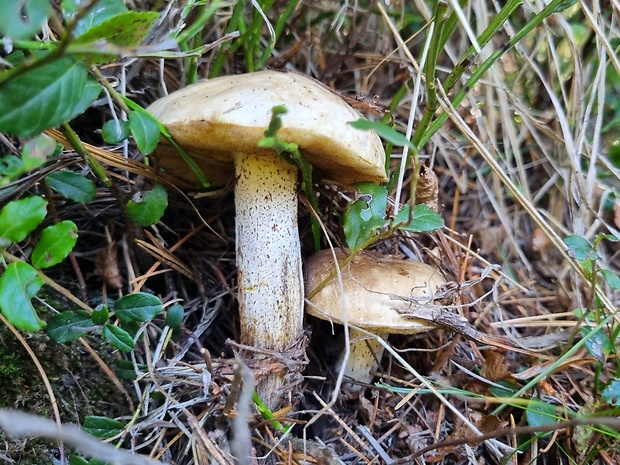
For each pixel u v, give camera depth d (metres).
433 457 0.18
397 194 0.20
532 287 0.26
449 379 0.20
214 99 0.14
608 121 0.31
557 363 0.18
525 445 0.18
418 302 0.18
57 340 0.15
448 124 0.29
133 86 0.21
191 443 0.16
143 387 0.17
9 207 0.12
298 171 0.18
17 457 0.14
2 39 0.12
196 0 0.18
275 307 0.17
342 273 0.18
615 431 0.16
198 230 0.20
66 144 0.16
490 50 0.27
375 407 0.19
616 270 0.27
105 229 0.19
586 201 0.24
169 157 0.18
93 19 0.13
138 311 0.15
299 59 0.26
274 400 0.17
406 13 0.27
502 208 0.28
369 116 0.25
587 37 0.29
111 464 0.14
